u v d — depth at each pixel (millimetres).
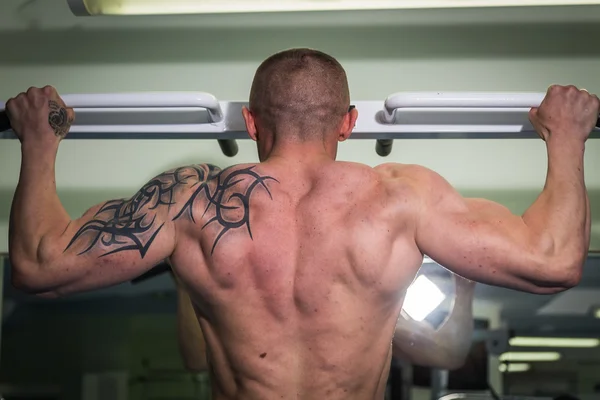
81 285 1232
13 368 2297
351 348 1211
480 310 2160
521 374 2166
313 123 1285
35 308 2307
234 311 1216
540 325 2166
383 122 1515
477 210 1248
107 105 1374
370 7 1740
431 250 1224
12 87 2115
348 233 1210
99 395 2326
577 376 2156
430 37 2088
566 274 1200
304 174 1258
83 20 2139
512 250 1197
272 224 1220
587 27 2076
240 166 1267
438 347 2117
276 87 1289
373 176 1262
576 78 2061
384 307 1234
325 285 1203
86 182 2092
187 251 1225
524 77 2066
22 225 1248
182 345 1986
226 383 1240
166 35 2125
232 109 1523
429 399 2158
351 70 2084
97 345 2314
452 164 2064
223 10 1754
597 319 2150
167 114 1529
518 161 2059
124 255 1212
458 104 1347
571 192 1246
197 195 1240
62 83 2117
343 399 1215
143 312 2299
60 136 1344
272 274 1207
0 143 2111
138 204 1245
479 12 2090
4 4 2150
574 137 1293
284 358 1212
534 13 2084
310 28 2104
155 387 2330
